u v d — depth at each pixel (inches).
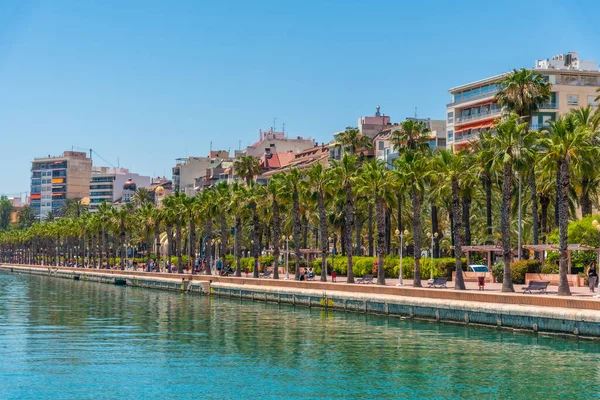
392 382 1460.4
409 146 4237.2
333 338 2006.6
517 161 2522.1
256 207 4094.5
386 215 4232.3
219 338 2039.9
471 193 3467.0
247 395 1371.8
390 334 2065.7
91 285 5191.9
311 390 1403.8
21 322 2488.9
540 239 3627.0
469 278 3250.5
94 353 1797.5
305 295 3011.8
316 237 5295.3
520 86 3513.8
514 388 1396.4
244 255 6525.6
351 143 4904.0
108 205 6899.6
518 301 2048.5
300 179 3747.5
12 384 1456.7
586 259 2947.8
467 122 5034.5
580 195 3432.6
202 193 4726.9
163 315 2714.1
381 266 3110.2
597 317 1802.4
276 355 1753.2
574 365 1576.0
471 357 1683.1
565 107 4554.6
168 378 1507.1
